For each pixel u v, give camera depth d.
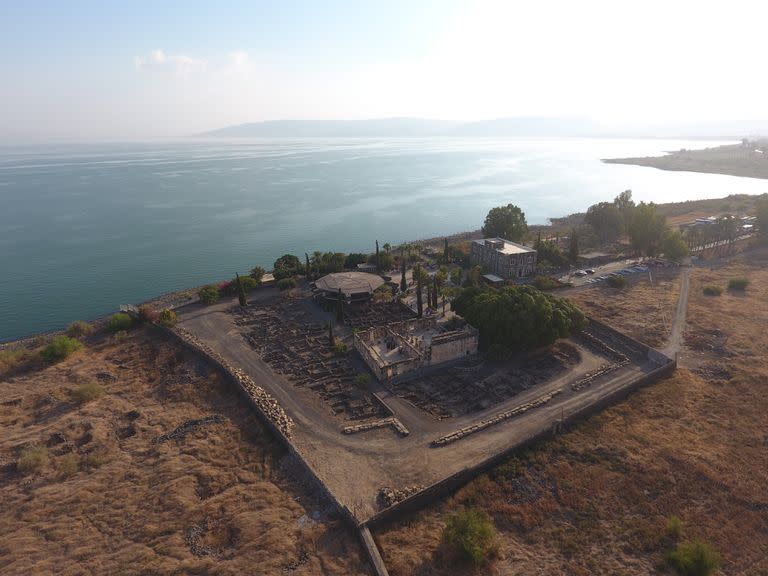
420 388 84.81
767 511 55.84
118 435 73.81
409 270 158.75
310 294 136.00
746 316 111.62
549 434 69.50
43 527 55.50
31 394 86.31
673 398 78.81
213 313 122.56
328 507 57.19
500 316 92.94
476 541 49.62
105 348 105.69
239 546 51.59
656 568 48.69
